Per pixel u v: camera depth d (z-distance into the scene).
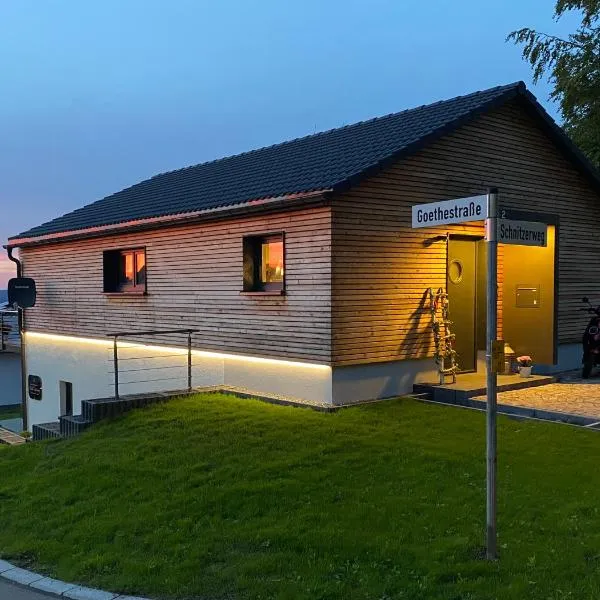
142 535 5.66
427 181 10.64
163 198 14.25
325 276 9.53
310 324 9.83
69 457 7.95
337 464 6.86
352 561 4.84
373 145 11.04
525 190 12.27
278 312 10.43
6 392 22.14
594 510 5.48
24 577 5.23
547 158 12.73
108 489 6.78
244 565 4.87
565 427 8.18
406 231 10.38
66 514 6.31
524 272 12.54
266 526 5.51
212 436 8.10
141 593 4.75
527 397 10.05
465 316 11.71
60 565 5.38
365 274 9.84
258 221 10.73
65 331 15.82
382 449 7.33
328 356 9.52
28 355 17.39
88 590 4.88
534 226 5.13
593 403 9.48
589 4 17.88
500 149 11.80
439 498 5.89
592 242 13.80
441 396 10.16
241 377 11.16
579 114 19.11
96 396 14.83
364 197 9.81
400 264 10.30
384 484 6.29
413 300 10.48
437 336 10.61
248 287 10.99
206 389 10.83
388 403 9.71
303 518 5.57
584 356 12.18
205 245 11.86
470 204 5.04
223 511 5.91
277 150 15.01
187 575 4.86
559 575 4.43
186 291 12.31
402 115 12.84
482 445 7.48
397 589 4.41
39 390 16.98
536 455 7.05
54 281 16.16
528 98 11.75
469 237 11.52
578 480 6.21
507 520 5.37
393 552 4.89
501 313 12.50
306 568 4.78
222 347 11.52
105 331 14.52
